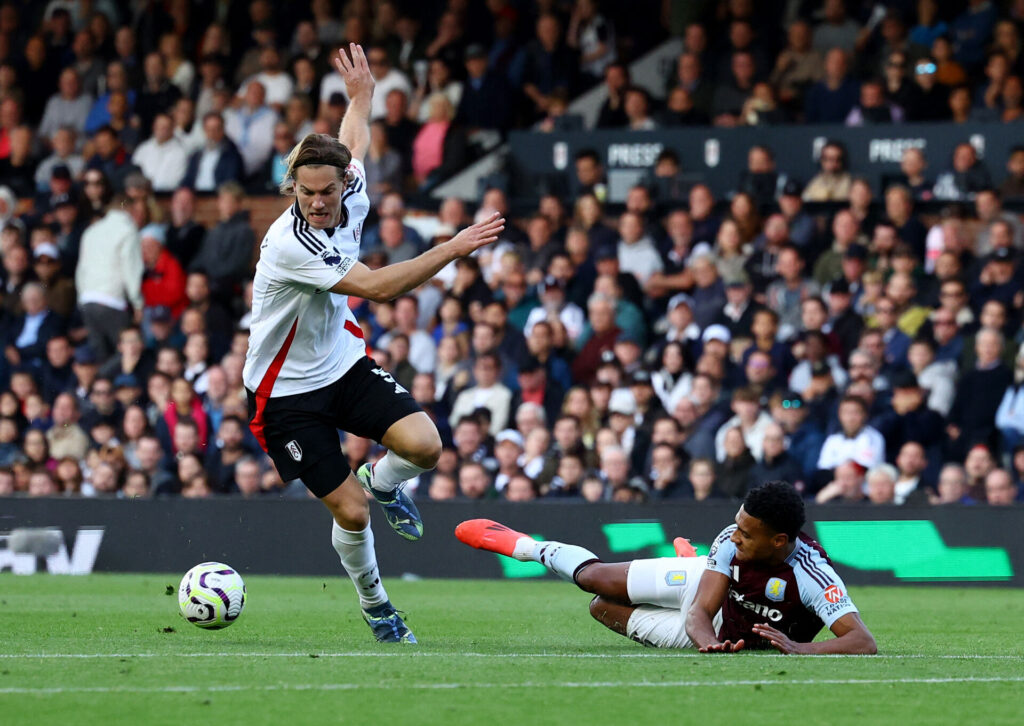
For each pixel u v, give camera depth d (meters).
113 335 56.22
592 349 49.94
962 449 45.06
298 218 21.27
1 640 23.36
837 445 44.50
